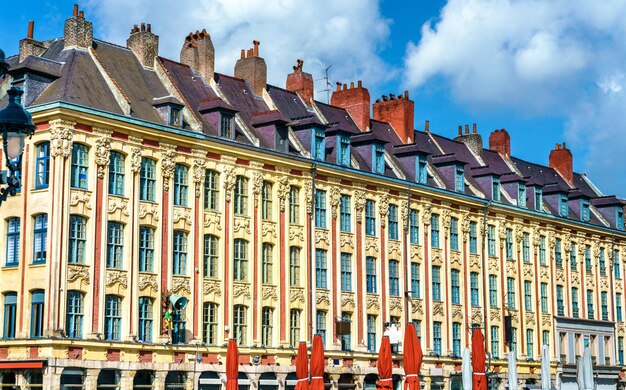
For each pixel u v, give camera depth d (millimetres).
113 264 46281
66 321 44062
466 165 71750
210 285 50188
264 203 53906
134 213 47062
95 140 45812
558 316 74062
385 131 67750
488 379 66000
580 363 53625
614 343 80062
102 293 45344
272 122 54719
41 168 45281
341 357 56469
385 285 60312
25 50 50844
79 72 47969
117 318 46219
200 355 49188
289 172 55188
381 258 60375
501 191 72875
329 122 63094
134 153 47375
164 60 54469
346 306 57656
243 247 52469
